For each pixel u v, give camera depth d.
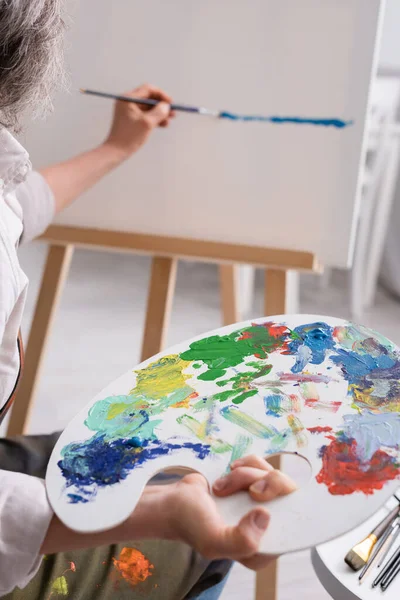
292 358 0.76
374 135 2.50
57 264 1.28
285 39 1.10
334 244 1.17
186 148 1.19
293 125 1.13
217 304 2.75
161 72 1.17
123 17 1.16
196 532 0.56
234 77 1.14
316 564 0.88
